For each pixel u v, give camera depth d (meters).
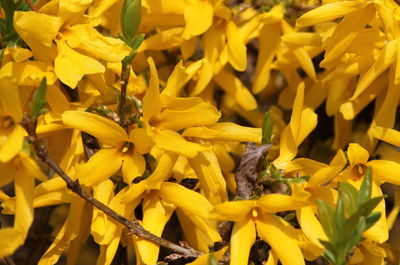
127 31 0.30
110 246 0.29
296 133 0.30
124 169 0.29
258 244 0.30
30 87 0.29
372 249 0.30
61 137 0.31
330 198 0.29
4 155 0.27
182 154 0.29
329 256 0.28
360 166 0.30
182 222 0.31
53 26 0.29
